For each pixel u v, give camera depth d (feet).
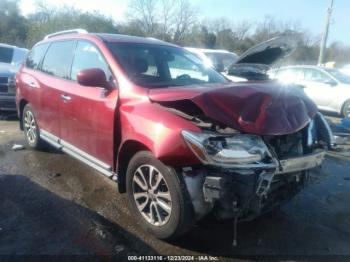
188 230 10.48
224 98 10.00
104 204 13.41
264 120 9.98
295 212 13.62
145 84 12.37
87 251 10.47
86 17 109.60
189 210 10.03
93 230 11.58
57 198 13.75
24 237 11.02
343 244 11.53
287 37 15.53
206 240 11.26
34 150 19.39
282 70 42.93
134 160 11.37
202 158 9.41
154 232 11.08
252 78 17.16
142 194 11.48
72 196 13.98
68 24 106.01
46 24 105.60
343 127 26.84
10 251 10.30
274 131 9.97
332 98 38.22
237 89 10.53
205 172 9.73
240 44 134.62
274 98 10.55
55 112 15.84
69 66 15.38
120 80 12.41
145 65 13.39
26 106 19.21
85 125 13.61
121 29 130.72
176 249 10.75
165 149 9.88
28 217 12.23
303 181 11.56
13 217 12.17
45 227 11.64
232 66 17.88
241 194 9.54
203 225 12.00
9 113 29.48
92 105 13.03
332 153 22.33
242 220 10.25
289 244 11.35
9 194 13.92
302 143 11.45
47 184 15.01
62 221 12.06
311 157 11.00
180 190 9.95
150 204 11.24
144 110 10.96
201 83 13.89
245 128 9.69
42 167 16.94
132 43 14.48
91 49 14.29
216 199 9.43
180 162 9.78
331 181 17.44
